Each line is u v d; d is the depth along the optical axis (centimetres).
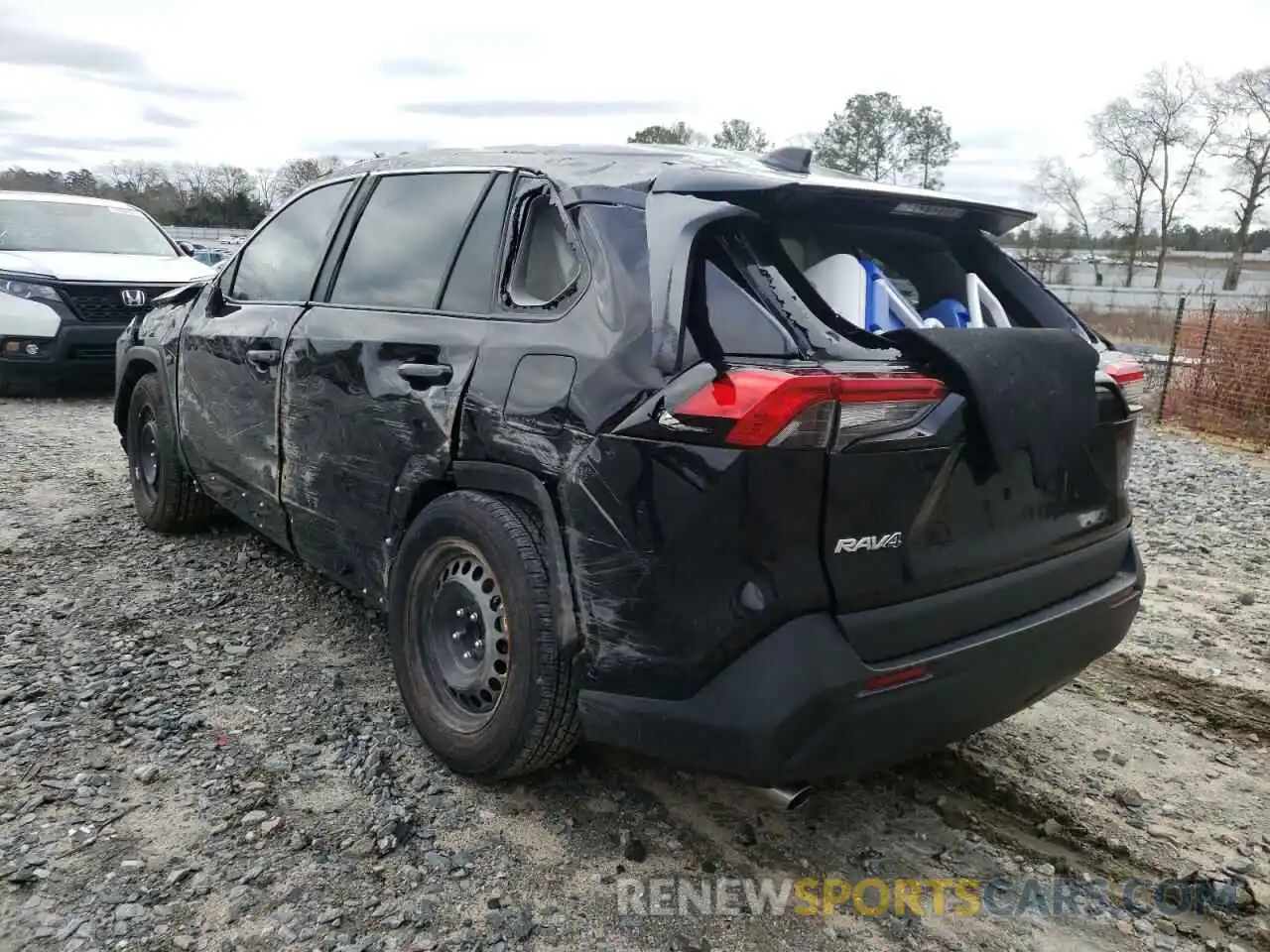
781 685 233
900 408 238
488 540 285
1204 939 263
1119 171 5741
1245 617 493
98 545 512
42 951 234
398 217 365
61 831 278
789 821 304
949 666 254
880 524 241
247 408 413
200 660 387
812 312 258
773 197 267
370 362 337
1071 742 366
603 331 265
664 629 247
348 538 358
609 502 254
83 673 370
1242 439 1050
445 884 266
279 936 243
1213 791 336
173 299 506
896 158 5728
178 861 268
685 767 255
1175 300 4425
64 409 909
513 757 286
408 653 322
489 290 312
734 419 230
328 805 296
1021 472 271
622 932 253
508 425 282
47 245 1004
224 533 539
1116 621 308
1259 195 5412
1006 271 336
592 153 316
